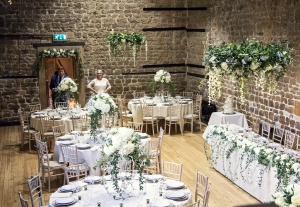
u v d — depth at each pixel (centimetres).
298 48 848
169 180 557
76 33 1311
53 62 1315
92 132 750
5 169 880
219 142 788
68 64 1328
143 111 1134
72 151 729
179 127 1220
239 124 1033
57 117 980
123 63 1363
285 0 890
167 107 1127
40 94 1298
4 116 1296
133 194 515
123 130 482
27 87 1298
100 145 747
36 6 1267
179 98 1221
